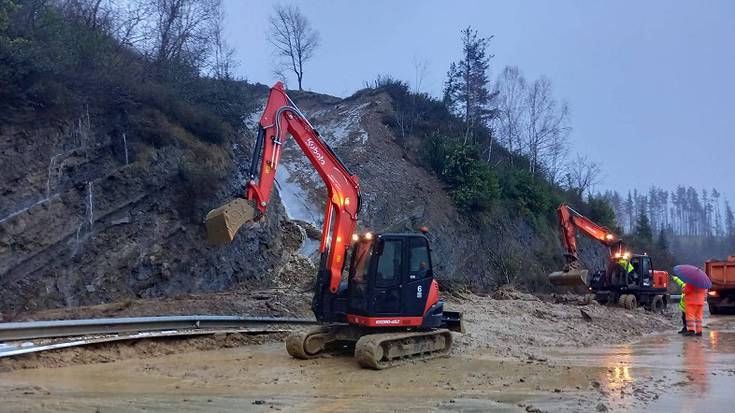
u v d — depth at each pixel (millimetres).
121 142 18234
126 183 17797
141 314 14250
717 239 121000
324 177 12016
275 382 9531
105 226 17062
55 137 16641
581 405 8078
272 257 21844
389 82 39312
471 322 16656
